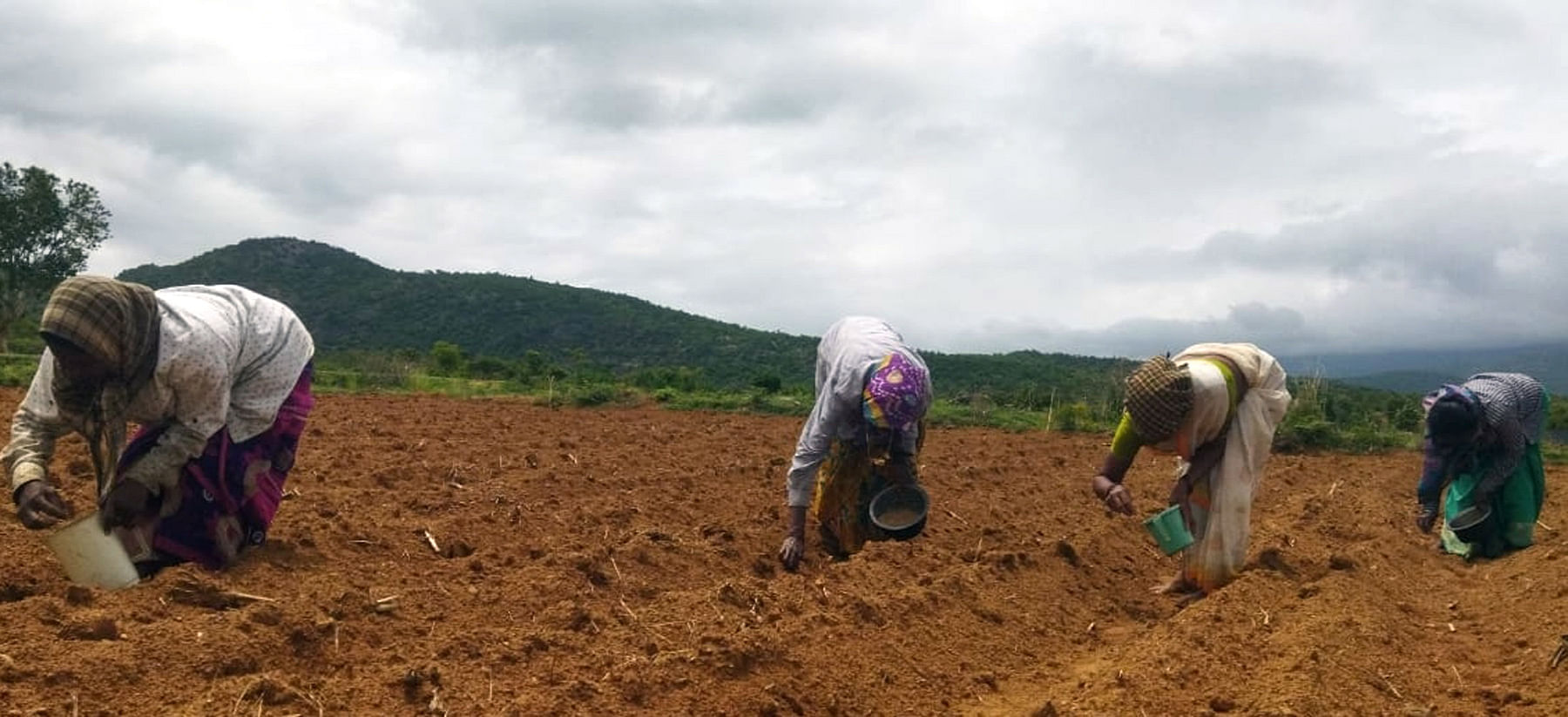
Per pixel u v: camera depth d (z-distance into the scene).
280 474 5.42
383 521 6.65
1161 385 5.89
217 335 4.93
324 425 11.27
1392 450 13.91
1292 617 5.50
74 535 4.78
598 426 13.26
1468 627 6.03
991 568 6.37
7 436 9.70
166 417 5.03
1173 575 7.53
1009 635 5.59
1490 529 7.90
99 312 4.60
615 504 7.89
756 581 5.81
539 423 13.25
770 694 4.30
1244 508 6.22
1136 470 11.70
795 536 6.55
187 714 3.65
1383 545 7.81
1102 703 4.36
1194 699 4.43
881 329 6.79
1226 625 5.37
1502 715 4.57
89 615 4.32
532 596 5.34
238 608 4.69
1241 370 6.18
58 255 28.70
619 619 4.98
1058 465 11.88
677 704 4.12
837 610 5.25
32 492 4.86
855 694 4.52
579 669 4.29
